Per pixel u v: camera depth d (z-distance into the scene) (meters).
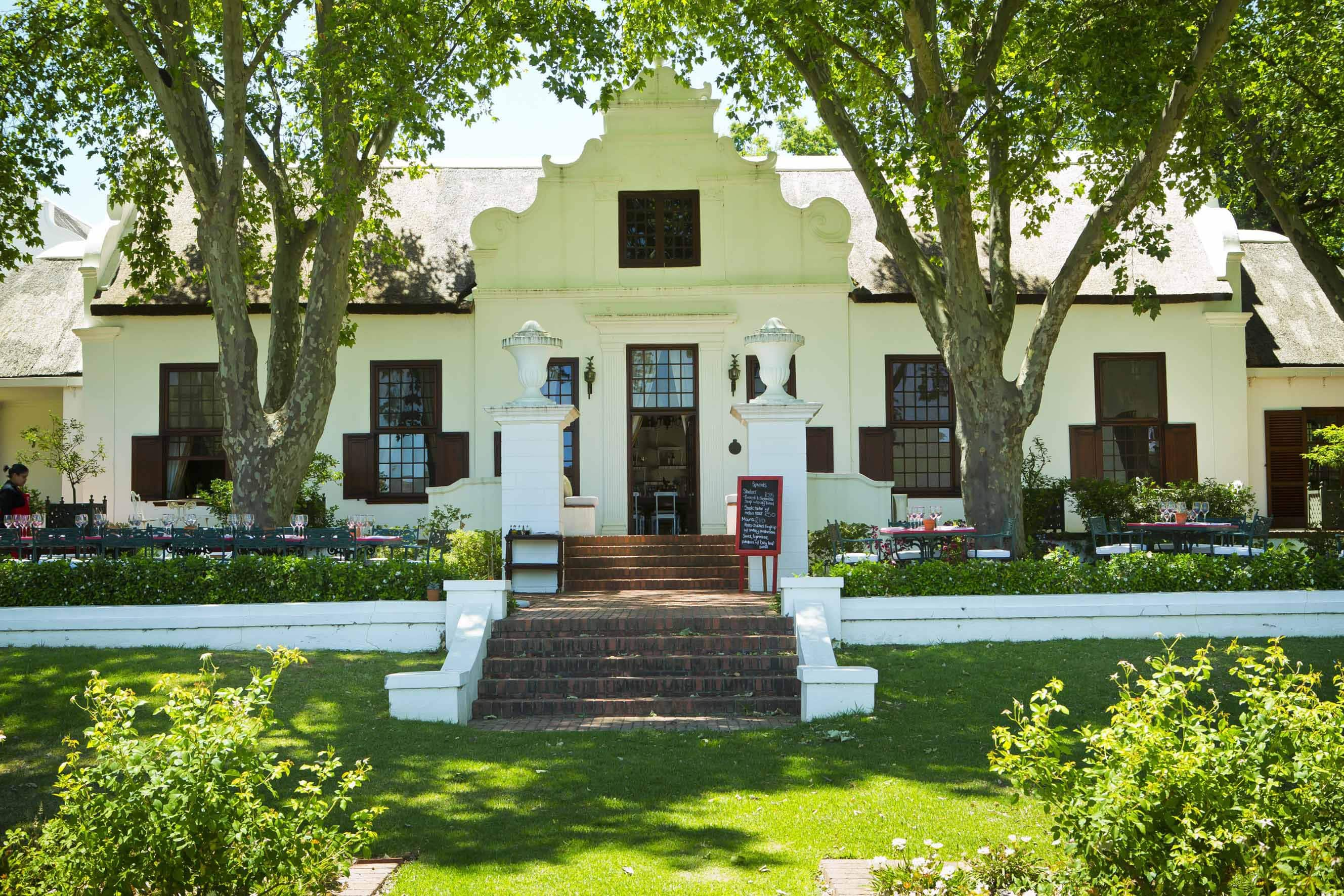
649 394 18.39
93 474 18.66
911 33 12.09
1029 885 4.88
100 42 14.99
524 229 18.48
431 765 8.03
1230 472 19.22
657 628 11.20
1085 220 20.89
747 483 13.54
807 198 21.56
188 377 18.97
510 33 13.74
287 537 13.05
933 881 5.05
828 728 8.96
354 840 4.91
